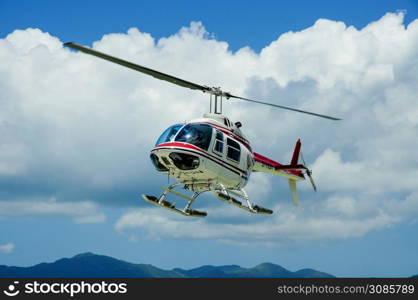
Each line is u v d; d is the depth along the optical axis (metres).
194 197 59.78
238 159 58.31
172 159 54.34
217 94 59.75
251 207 59.59
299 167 69.62
